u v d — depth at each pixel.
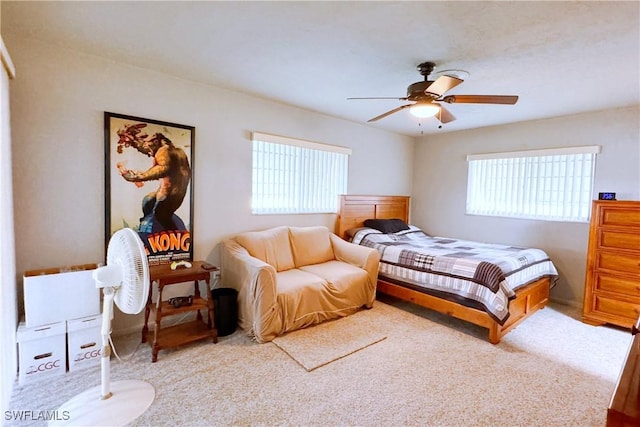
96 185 2.55
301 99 3.53
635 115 3.39
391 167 5.13
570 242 3.83
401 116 4.11
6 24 2.02
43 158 2.33
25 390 1.96
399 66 2.55
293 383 2.08
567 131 3.86
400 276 3.46
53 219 2.39
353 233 4.29
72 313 2.21
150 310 2.58
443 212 5.12
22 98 2.24
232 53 2.39
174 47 2.31
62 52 2.36
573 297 3.81
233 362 2.32
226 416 1.76
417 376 2.19
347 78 2.86
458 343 2.70
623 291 3.00
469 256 3.16
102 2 1.76
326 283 3.08
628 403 0.78
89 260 2.55
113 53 2.44
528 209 4.20
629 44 2.09
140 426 1.67
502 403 1.93
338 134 4.33
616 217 3.04
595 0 1.62
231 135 3.31
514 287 2.91
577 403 1.94
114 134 2.61
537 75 2.66
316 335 2.78
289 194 3.89
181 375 2.14
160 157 2.85
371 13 1.81
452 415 1.81
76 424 1.67
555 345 2.70
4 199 1.82
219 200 3.27
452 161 5.00
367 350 2.54
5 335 1.79
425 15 1.81
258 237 3.30
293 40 2.16
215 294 2.84
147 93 2.76
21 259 2.27
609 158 3.57
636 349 1.11
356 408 1.85
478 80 2.79
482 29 1.95
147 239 2.80
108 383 1.86
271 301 2.63
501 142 4.43
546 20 1.83
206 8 1.80
